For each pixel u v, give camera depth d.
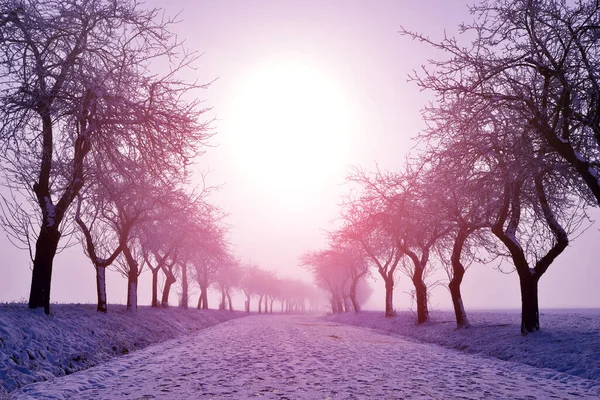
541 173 14.57
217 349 16.44
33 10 12.50
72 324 14.25
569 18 12.02
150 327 21.38
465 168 14.65
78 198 16.52
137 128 13.36
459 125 14.38
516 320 24.17
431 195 17.81
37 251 14.21
